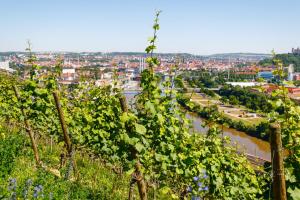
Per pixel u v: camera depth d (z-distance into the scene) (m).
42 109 14.66
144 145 8.45
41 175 11.12
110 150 12.46
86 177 14.56
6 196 8.10
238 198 11.90
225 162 11.66
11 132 20.77
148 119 8.69
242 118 108.88
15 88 15.11
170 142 9.11
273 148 5.30
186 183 10.81
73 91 17.45
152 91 9.00
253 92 120.44
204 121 12.70
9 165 11.52
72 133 14.84
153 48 8.99
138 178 8.65
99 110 12.35
